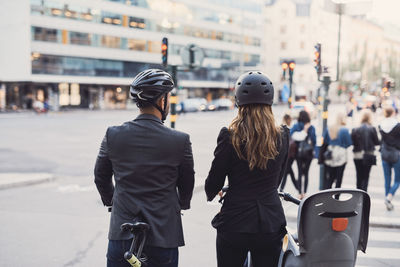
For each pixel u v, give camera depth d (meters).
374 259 5.41
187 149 2.64
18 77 49.59
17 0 49.06
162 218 2.53
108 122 32.91
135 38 60.69
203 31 70.88
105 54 57.28
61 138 21.22
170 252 2.54
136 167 2.55
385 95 30.59
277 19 88.50
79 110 54.66
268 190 2.77
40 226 6.72
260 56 82.56
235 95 2.82
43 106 44.78
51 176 10.93
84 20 54.81
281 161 2.81
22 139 20.69
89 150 16.95
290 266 2.80
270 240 2.74
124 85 60.75
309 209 2.67
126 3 59.22
